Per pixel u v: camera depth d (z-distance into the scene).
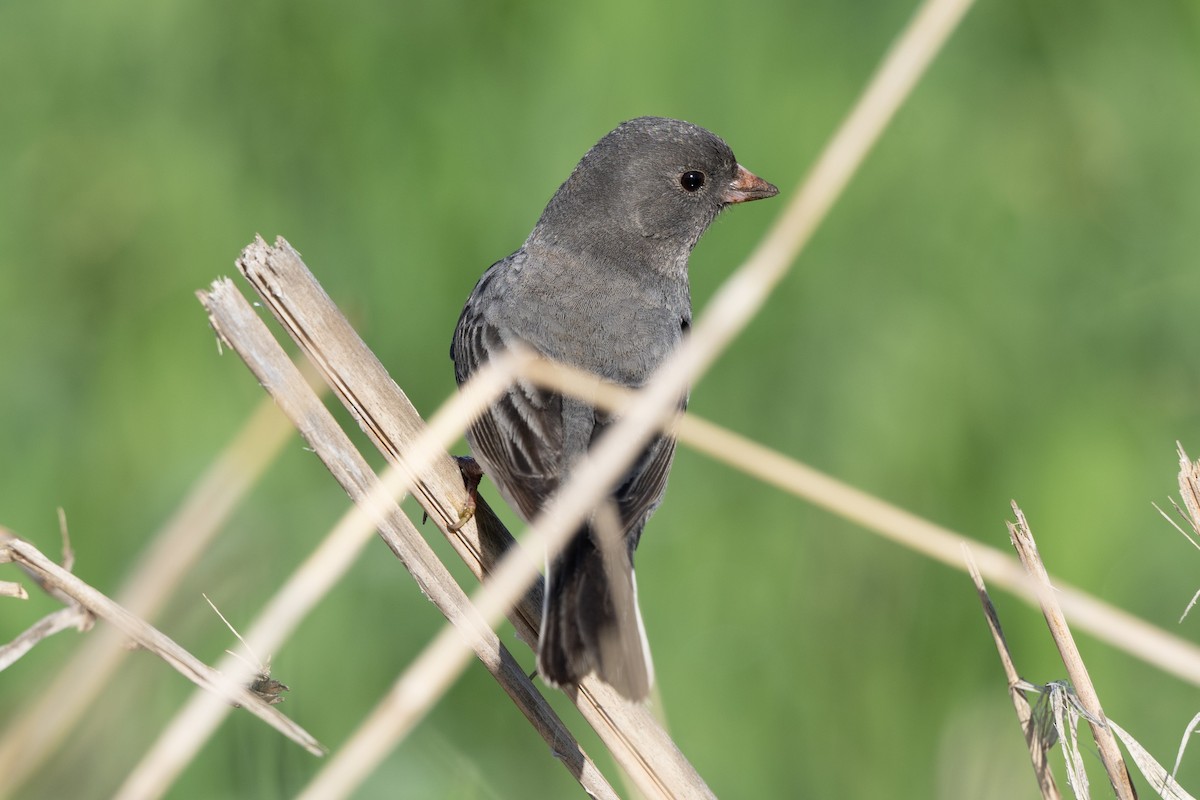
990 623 7.24
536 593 7.93
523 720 10.84
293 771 8.59
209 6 13.54
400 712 5.86
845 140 6.65
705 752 10.88
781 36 13.37
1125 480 12.10
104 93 13.62
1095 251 13.47
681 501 12.10
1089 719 6.88
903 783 10.86
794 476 7.24
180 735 6.20
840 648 11.45
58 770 8.50
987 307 13.14
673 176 10.60
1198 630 11.55
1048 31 14.18
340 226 12.88
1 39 13.70
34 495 11.88
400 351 12.45
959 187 13.70
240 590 9.27
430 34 13.30
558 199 10.65
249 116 13.37
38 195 13.32
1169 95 14.01
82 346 12.77
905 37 6.70
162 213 13.14
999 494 12.21
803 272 12.88
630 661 7.24
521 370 8.14
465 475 8.62
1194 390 12.71
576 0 13.20
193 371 12.53
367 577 11.11
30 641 6.64
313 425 7.26
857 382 12.60
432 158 12.91
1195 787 10.51
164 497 11.59
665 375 6.56
